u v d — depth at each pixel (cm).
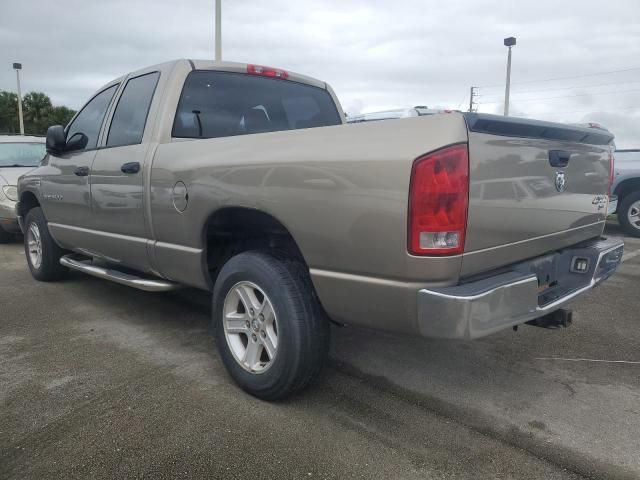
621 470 232
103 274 414
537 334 400
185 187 312
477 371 334
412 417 275
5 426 262
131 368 333
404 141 222
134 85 399
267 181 265
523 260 274
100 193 396
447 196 215
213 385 309
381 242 226
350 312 248
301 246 258
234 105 388
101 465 231
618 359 354
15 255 705
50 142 448
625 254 720
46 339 384
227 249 341
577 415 279
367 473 228
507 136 244
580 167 309
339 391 303
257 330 289
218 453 241
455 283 228
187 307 467
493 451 245
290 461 235
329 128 251
